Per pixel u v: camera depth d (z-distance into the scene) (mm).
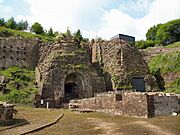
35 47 51875
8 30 57531
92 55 51562
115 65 44281
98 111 24812
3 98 33219
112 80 42594
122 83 41625
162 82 43750
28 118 20594
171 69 43719
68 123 18438
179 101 21188
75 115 23203
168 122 16781
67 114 24281
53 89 38656
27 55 50594
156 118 18484
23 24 71812
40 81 39625
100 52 49094
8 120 17453
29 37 54938
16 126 16938
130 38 54281
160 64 46406
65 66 41281
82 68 42219
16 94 34656
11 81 39750
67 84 42344
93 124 17672
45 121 19031
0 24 68875
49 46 50906
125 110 20938
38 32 71000
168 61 45625
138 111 19656
